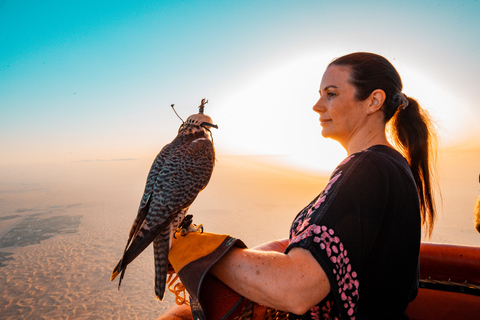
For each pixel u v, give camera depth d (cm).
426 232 122
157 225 102
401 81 112
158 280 101
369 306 94
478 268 169
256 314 106
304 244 79
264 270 78
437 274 180
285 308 77
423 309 182
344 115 111
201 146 128
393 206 90
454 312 173
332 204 83
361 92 106
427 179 120
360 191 85
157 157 127
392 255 90
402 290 93
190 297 103
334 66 112
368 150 98
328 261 77
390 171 92
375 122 109
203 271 86
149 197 113
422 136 120
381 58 109
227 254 87
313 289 76
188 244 97
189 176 115
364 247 85
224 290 96
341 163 97
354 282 81
